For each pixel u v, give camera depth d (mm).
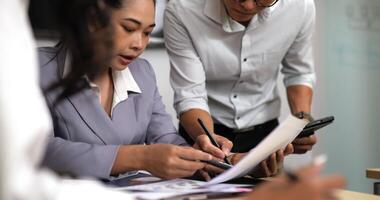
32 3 589
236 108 1713
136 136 1198
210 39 1585
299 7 1613
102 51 685
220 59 1614
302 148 1326
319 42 2744
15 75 468
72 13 615
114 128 1134
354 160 2924
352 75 2885
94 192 561
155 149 1006
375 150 3000
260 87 1744
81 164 987
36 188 477
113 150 1016
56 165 976
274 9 1559
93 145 1031
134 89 1208
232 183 965
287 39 1656
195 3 1562
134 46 1071
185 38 1585
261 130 1780
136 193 836
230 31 1561
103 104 1158
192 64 1579
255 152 934
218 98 1724
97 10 636
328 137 2807
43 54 1031
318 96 2760
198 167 1000
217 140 1219
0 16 489
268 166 1076
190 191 865
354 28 2867
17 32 498
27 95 473
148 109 1245
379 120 3002
